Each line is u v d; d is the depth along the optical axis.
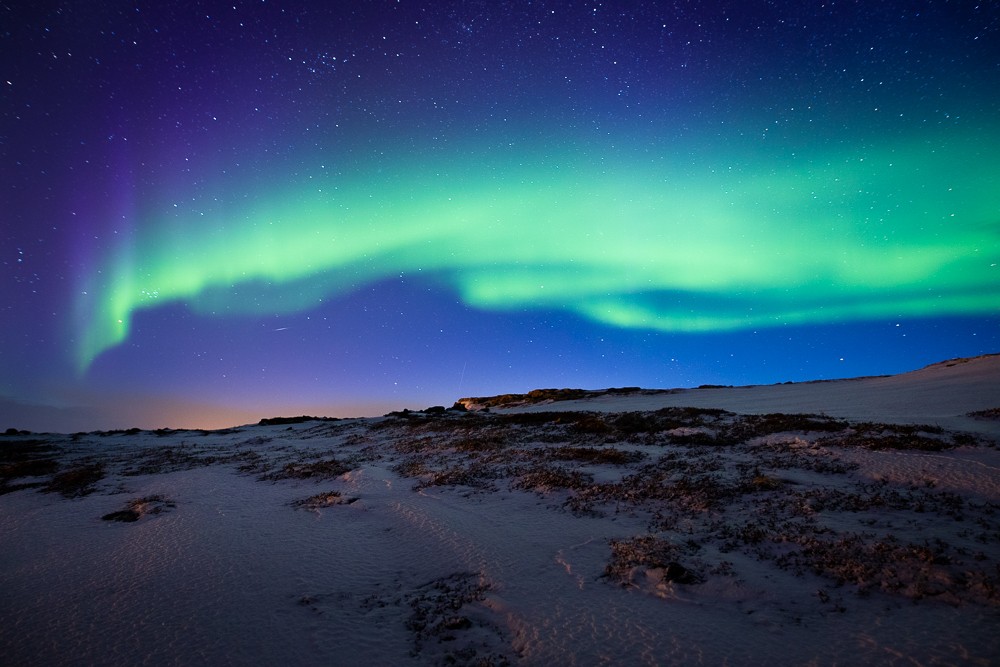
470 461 25.19
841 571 10.23
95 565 14.12
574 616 9.54
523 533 14.41
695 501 15.35
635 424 33.56
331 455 32.59
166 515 19.20
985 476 15.00
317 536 15.67
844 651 7.80
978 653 7.39
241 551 14.54
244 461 32.34
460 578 11.90
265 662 8.66
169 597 11.58
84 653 9.23
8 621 10.77
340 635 9.51
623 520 14.75
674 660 7.91
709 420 33.12
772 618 8.92
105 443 49.56
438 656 8.63
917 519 12.58
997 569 9.55
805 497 14.87
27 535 17.78
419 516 16.78
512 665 8.19
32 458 38.50
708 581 10.33
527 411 61.72
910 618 8.51
